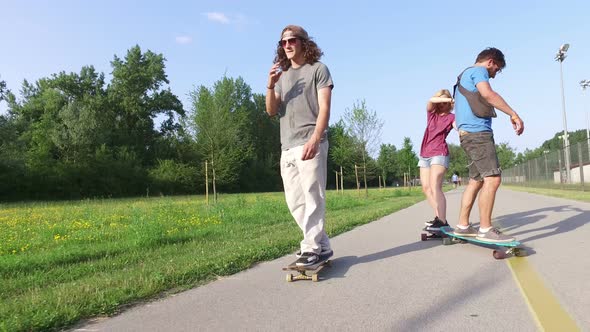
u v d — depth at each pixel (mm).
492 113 4602
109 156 48625
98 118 55188
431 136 5828
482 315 2605
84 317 2980
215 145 24984
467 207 4980
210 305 3113
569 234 5406
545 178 26312
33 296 3539
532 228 6188
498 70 4770
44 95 56438
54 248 7031
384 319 2617
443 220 5672
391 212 10852
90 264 5172
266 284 3689
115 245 6781
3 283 4328
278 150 75875
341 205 15016
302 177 3926
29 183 41000
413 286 3344
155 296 3453
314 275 3686
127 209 16688
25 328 2723
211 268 4297
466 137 4652
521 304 2779
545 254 4281
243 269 4441
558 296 2904
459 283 3363
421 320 2568
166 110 62062
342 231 7133
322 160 3992
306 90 3980
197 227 9031
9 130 41719
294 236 6535
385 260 4430
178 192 52219
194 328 2633
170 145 57781
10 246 7148
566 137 28859
